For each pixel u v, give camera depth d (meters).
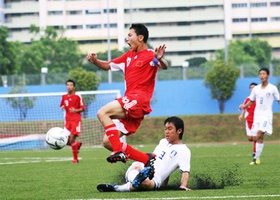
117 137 20.81
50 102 81.12
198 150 53.12
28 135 65.50
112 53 125.69
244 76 114.56
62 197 21.39
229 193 21.30
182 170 22.58
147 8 152.00
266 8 155.50
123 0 148.00
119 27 136.12
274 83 110.62
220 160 39.94
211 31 155.38
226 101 111.88
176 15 153.62
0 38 134.88
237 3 154.88
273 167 33.78
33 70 140.88
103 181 27.59
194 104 113.06
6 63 133.75
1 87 116.38
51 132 30.75
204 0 151.88
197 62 143.12
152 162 21.22
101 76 117.94
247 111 45.09
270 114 37.91
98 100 73.69
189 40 157.75
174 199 19.66
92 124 68.06
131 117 21.28
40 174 31.98
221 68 109.62
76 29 158.38
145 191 22.16
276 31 156.12
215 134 75.75
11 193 23.31
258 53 145.00
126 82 21.94
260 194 21.06
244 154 46.31
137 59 21.78
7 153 56.25
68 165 38.41
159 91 113.56
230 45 146.00
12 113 82.19
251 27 156.62
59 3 157.75
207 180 24.02
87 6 157.75
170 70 116.00
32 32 151.25
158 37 155.38
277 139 75.81
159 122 74.88
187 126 76.38
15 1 169.00
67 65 144.12
